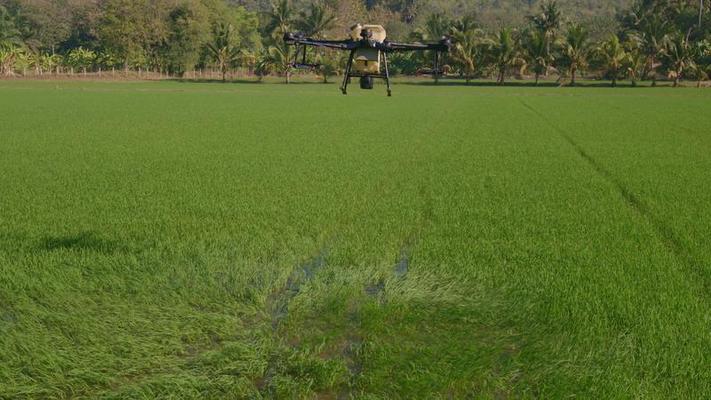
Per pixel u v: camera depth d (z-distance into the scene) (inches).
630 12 3816.4
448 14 5172.2
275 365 281.1
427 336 307.7
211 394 257.6
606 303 335.6
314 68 314.7
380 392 258.4
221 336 307.6
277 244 448.5
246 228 485.4
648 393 251.3
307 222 504.7
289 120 1300.4
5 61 3036.4
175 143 931.3
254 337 307.4
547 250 430.0
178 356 290.5
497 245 443.8
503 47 2987.2
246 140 976.3
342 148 901.2
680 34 2896.2
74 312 326.0
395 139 1007.0
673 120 1314.0
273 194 601.6
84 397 257.1
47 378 265.1
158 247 435.8
